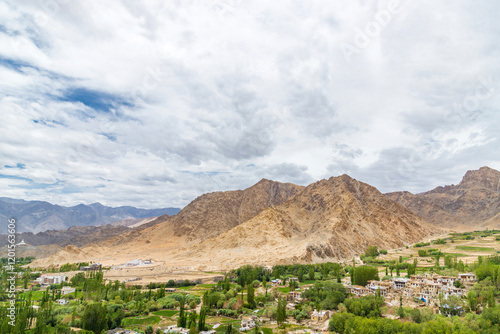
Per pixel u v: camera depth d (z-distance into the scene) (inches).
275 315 5270.7
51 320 4842.5
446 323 3823.8
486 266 5885.8
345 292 5905.5
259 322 5014.8
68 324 4768.7
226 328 4702.3
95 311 4623.5
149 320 5255.9
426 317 4375.0
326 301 5452.8
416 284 5999.0
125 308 5851.4
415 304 5128.0
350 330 4188.0
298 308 5506.9
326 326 4613.7
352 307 4859.7
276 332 4557.1
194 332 4510.3
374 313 4643.2
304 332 4480.8
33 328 4372.5
